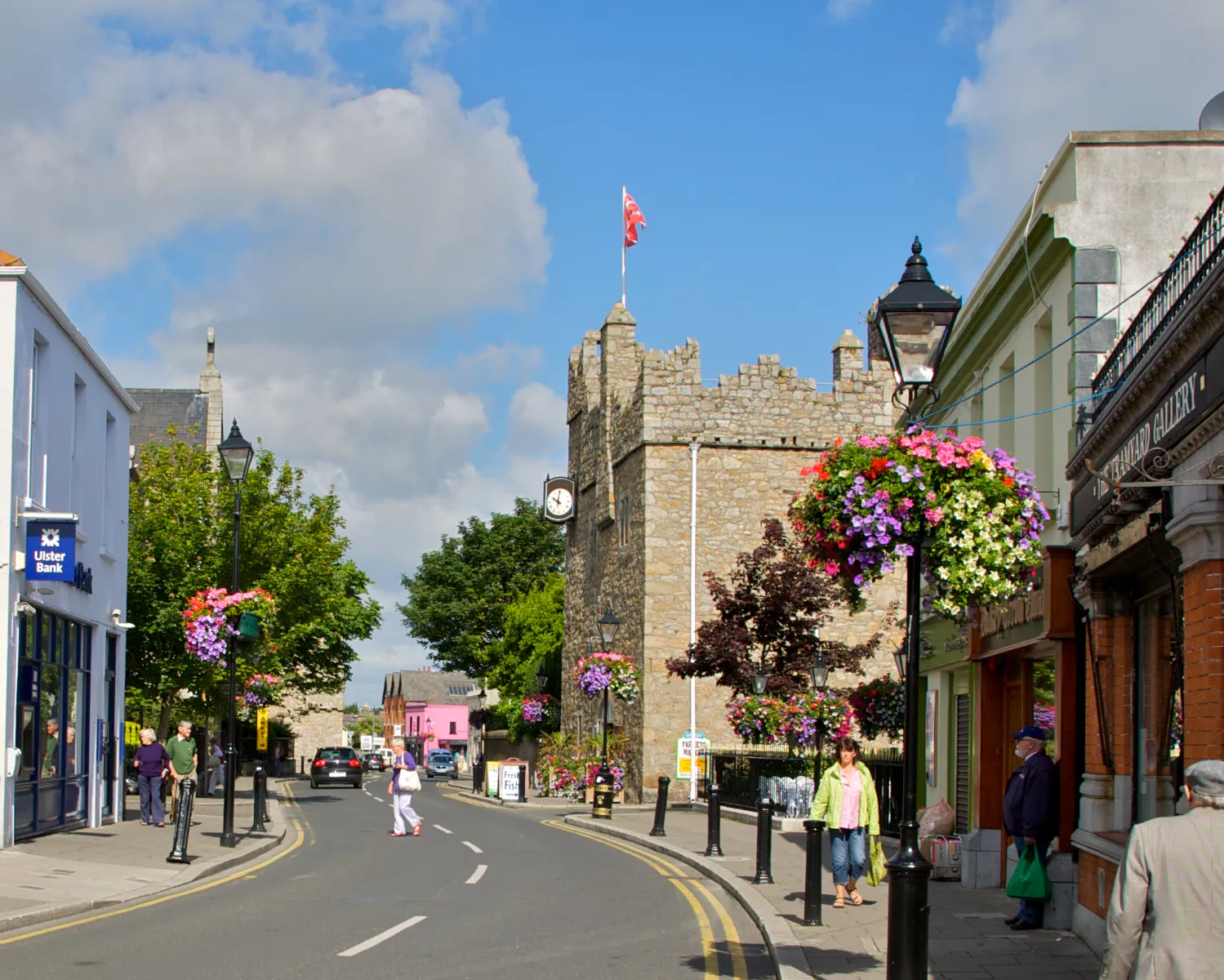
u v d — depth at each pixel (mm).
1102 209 14484
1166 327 10312
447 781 71688
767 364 37031
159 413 56344
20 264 18734
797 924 13094
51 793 21531
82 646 23641
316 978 10156
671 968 10984
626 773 37031
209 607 27094
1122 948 5836
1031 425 15914
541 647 58156
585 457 43875
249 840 22453
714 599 33031
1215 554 8867
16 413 18906
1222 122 15461
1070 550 13688
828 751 28375
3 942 11734
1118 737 12141
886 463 9914
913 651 9570
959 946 11977
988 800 16891
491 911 14297
